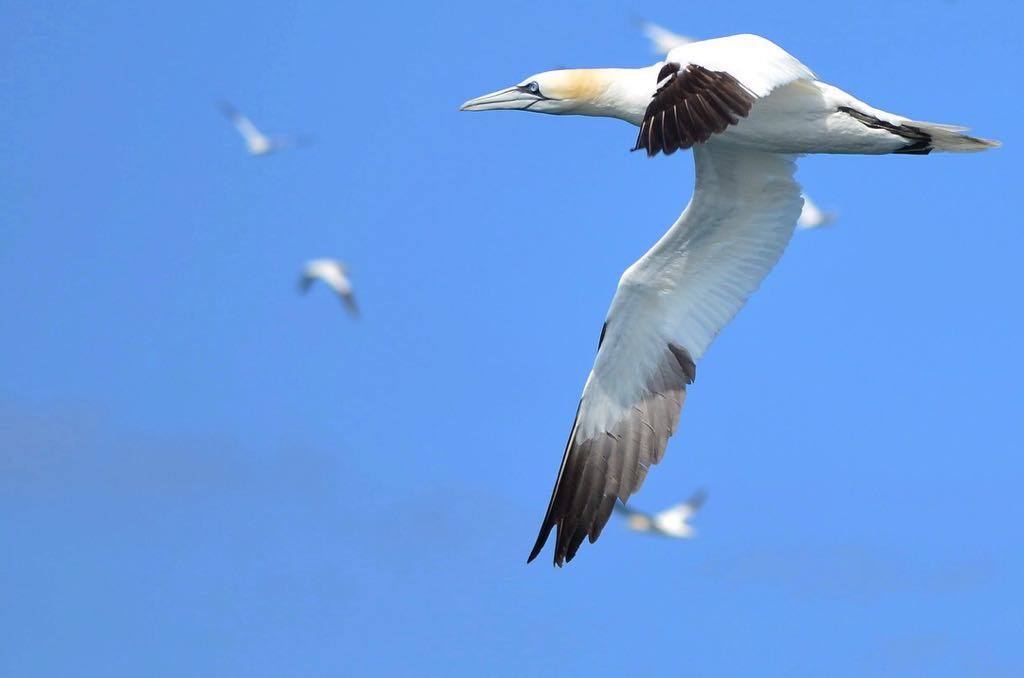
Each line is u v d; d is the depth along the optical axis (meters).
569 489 19.80
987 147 18.34
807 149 18.61
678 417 19.41
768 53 17.08
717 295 19.38
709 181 18.94
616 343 19.62
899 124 18.31
